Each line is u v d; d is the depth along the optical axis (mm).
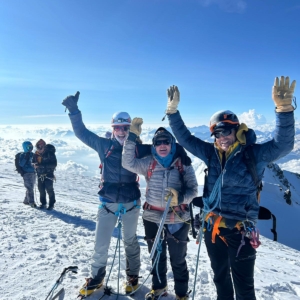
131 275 4164
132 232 4176
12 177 19031
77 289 4055
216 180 3281
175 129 3588
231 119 3137
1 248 5250
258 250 9531
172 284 4430
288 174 67062
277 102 2840
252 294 3133
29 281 4137
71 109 4254
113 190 4043
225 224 3164
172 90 3646
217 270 3354
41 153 9648
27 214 8484
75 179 23766
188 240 3859
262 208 3334
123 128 4145
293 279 5695
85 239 6484
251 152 3111
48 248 5559
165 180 3787
